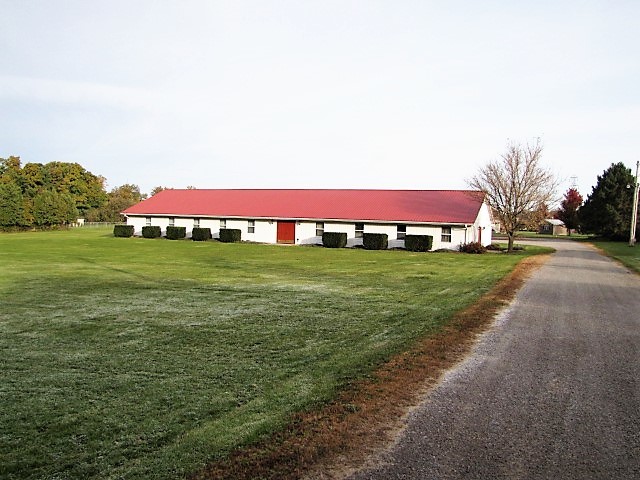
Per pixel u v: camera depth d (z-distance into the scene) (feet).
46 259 73.92
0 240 122.31
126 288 45.78
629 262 76.02
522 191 105.91
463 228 100.48
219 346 25.71
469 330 28.48
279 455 13.67
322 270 62.08
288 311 35.04
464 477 12.64
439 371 21.15
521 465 13.30
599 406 17.42
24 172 244.63
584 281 51.62
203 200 139.03
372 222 108.47
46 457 13.99
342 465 13.20
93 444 14.74
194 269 61.98
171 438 14.98
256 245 110.11
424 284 49.03
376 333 28.14
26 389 19.51
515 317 32.37
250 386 19.56
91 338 27.45
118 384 20.01
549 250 108.99
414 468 13.07
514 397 18.21
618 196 166.81
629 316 33.12
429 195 120.37
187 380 20.42
